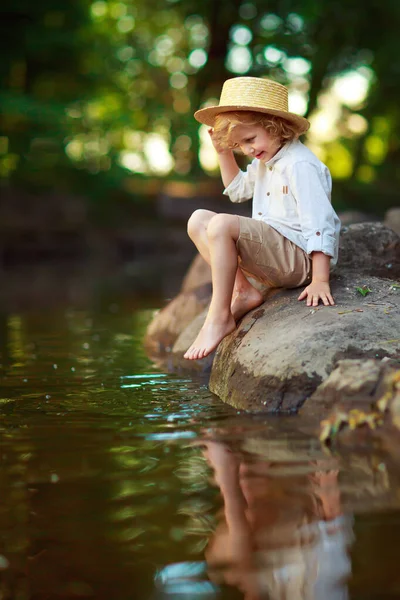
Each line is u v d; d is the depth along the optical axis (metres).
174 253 19.41
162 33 21.52
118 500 1.95
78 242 18.39
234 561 1.58
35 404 3.26
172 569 1.57
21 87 17.92
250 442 2.45
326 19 17.72
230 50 19.19
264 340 3.18
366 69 19.52
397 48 18.50
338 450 2.29
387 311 3.13
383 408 2.47
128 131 21.66
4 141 17.62
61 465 2.28
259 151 3.38
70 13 17.39
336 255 3.41
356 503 1.84
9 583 1.53
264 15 18.23
